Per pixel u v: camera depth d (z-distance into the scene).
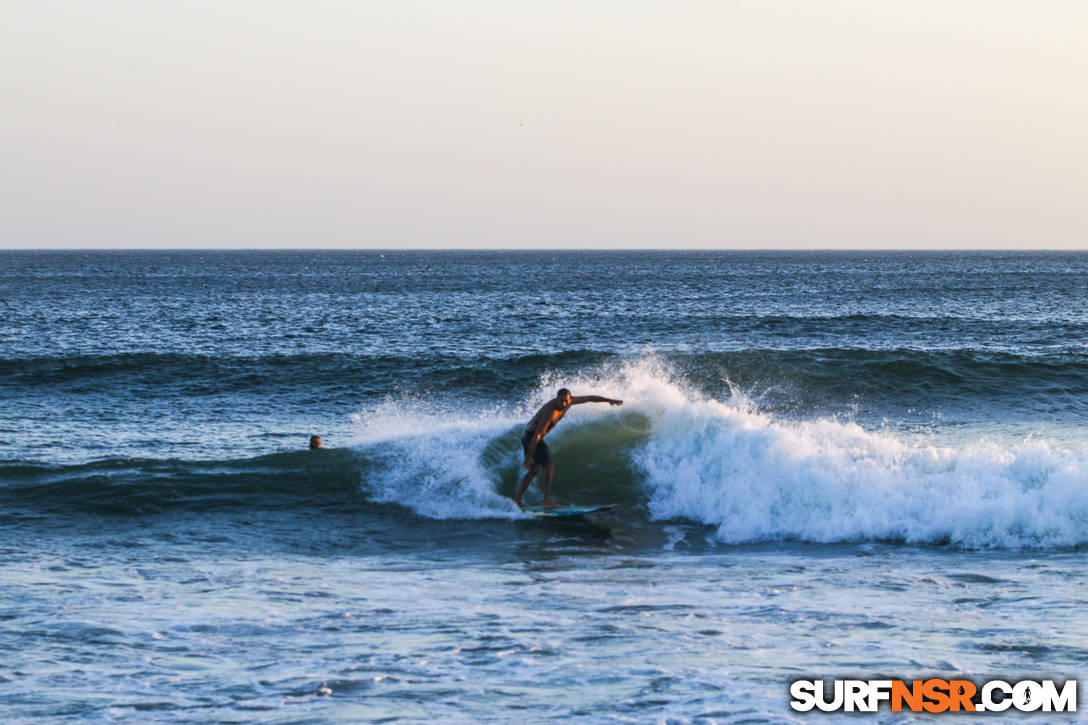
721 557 39.84
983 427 71.81
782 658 26.27
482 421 57.09
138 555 39.78
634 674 25.00
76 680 24.70
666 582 35.53
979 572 36.38
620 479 49.12
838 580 35.41
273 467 52.00
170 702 23.17
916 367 90.56
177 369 100.88
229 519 46.03
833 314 188.62
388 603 32.53
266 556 40.19
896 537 42.12
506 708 22.72
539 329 158.12
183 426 75.44
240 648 27.41
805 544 42.00
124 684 24.42
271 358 107.00
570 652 26.88
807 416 77.94
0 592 33.34
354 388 92.88
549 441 51.69
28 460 61.34
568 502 48.47
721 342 134.12
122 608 31.53
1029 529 40.91
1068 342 131.00
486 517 46.91
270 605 32.19
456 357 109.38
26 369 98.50
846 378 89.12
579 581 35.88
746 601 32.50
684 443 49.44
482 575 36.97
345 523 45.84
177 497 48.50
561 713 22.39
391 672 25.28
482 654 26.75
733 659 26.19
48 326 164.38
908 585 34.47
